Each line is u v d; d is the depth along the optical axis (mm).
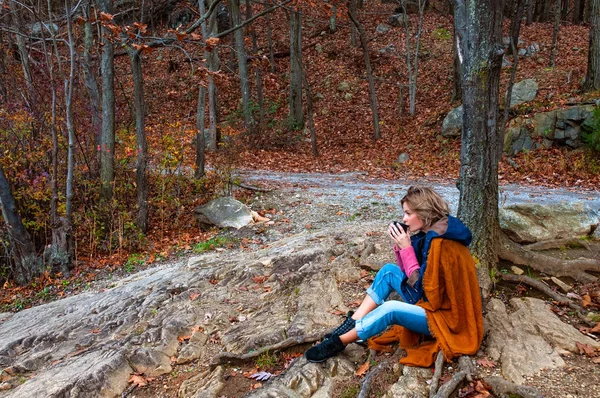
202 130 10875
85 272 7734
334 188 10820
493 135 4090
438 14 25828
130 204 9305
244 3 27172
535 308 3615
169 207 9500
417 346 3180
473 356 3082
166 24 25719
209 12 8172
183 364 3908
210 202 9156
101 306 5395
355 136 18312
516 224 5328
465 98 4070
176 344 4160
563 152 12133
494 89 4031
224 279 5438
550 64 17531
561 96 14039
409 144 16281
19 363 4262
